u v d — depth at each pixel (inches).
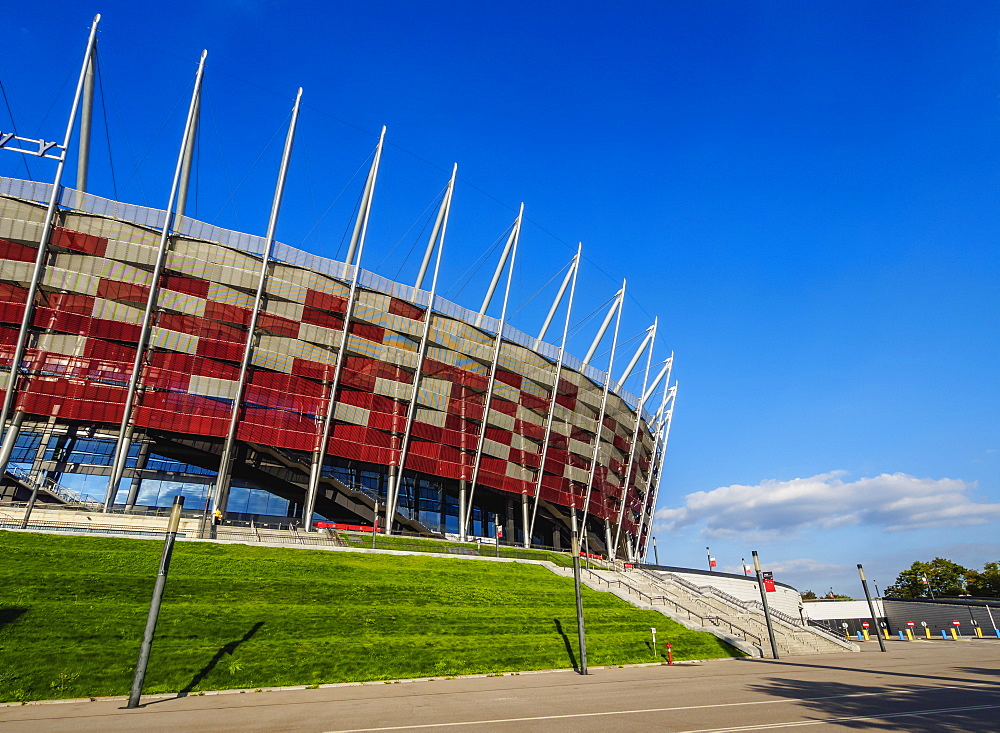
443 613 1177.4
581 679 893.2
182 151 2300.7
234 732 528.7
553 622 1245.7
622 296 3474.4
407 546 2005.4
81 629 870.4
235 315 2341.3
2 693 689.0
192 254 2311.8
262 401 2332.7
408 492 2876.5
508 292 3026.6
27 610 903.7
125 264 2224.4
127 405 2113.7
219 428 2244.1
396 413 2615.7
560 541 3543.3
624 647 1157.1
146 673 777.6
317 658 891.4
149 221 2269.9
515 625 1181.7
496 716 600.1
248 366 2346.2
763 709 617.9
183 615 969.5
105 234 2204.7
